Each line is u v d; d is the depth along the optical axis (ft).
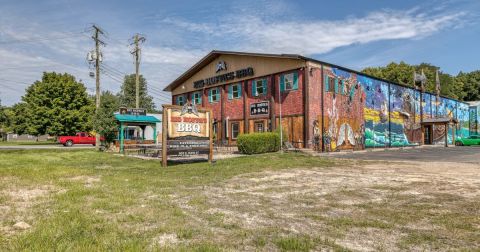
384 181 31.86
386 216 18.66
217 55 112.47
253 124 99.19
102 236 14.55
